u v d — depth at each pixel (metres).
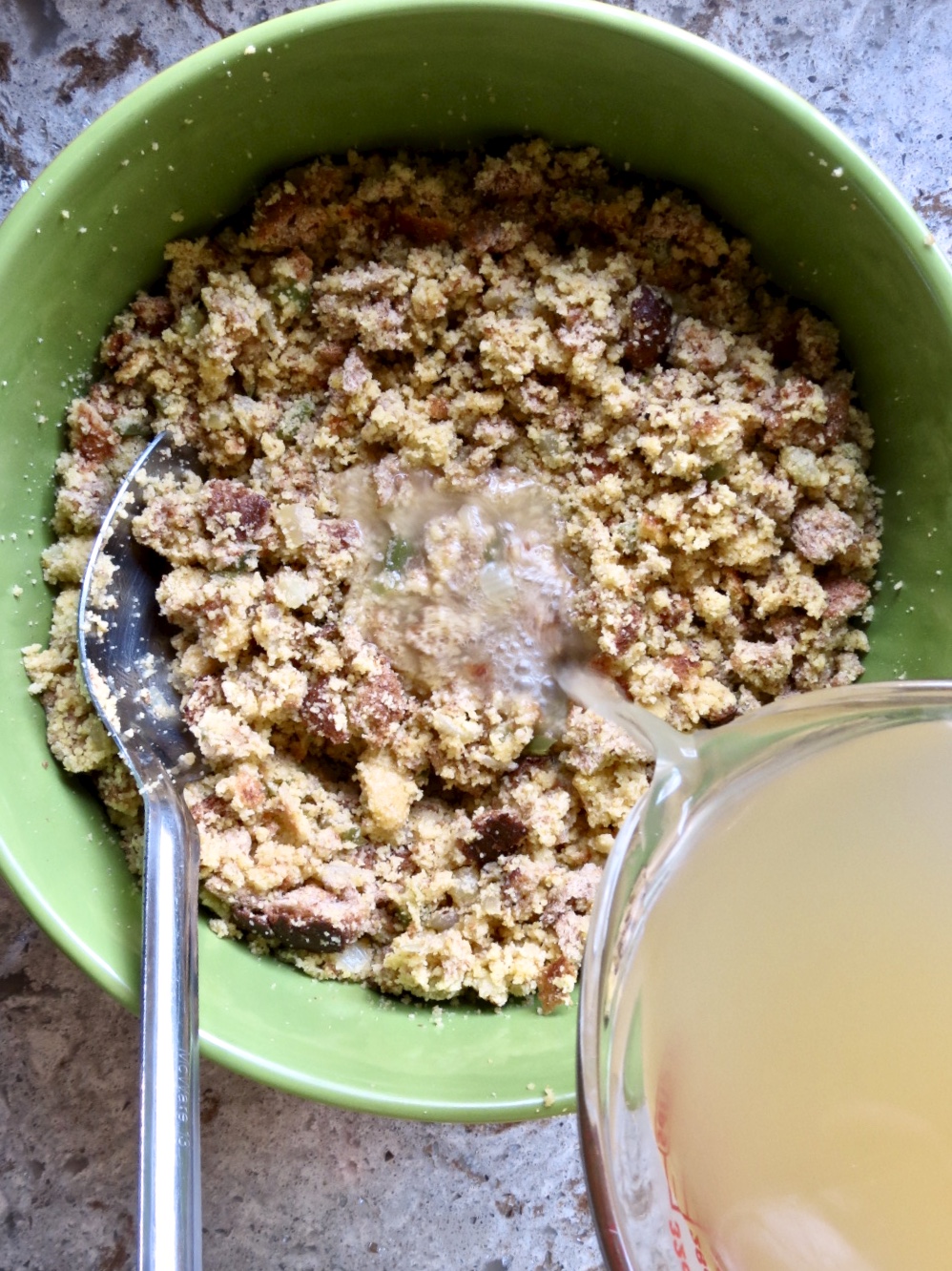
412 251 0.31
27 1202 0.35
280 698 0.31
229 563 0.31
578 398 0.32
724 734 0.25
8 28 0.34
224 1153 0.35
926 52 0.35
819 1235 0.20
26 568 0.30
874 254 0.28
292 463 0.32
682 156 0.30
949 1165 0.21
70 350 0.30
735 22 0.35
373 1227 0.35
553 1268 0.35
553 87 0.29
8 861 0.28
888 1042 0.21
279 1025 0.29
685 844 0.23
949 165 0.35
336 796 0.32
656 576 0.32
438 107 0.30
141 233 0.30
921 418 0.29
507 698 0.32
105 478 0.31
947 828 0.22
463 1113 0.27
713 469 0.31
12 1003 0.35
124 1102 0.35
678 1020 0.21
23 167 0.34
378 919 0.31
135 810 0.31
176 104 0.27
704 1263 0.19
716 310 0.32
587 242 0.32
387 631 0.32
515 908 0.31
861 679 0.31
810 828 0.22
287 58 0.27
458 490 0.32
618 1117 0.20
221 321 0.30
